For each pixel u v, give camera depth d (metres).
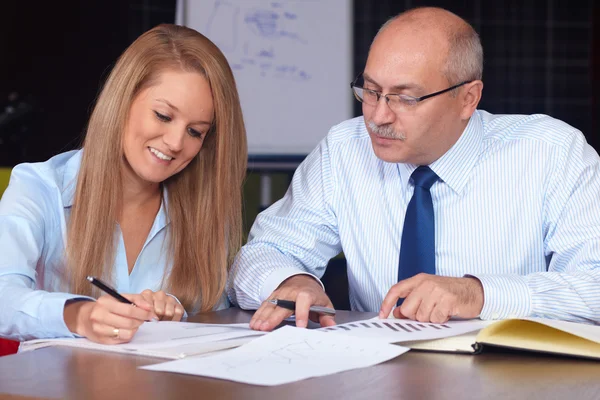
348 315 1.60
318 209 1.96
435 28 1.69
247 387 1.00
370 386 1.02
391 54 1.67
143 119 1.64
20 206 1.64
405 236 1.78
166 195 1.83
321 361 1.13
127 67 1.66
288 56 3.51
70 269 1.71
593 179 1.81
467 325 1.39
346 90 3.54
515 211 1.83
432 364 1.16
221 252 1.81
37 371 1.08
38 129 4.19
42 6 4.23
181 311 1.53
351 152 1.96
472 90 1.75
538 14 3.82
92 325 1.27
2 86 4.25
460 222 1.84
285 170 3.52
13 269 1.51
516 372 1.12
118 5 4.17
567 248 1.76
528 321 1.27
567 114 3.85
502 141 1.86
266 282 1.68
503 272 1.84
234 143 1.78
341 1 3.53
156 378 1.04
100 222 1.70
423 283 1.45
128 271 1.79
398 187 1.89
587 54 3.84
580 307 1.51
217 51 1.72
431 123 1.70
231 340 1.28
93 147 1.69
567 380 1.08
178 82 1.63
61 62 4.23
